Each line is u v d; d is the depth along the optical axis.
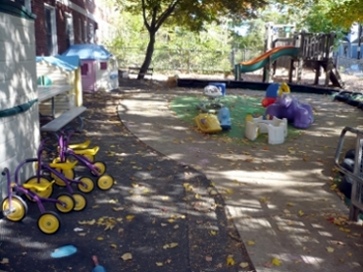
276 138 6.87
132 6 19.14
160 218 3.79
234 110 10.23
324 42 15.80
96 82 13.25
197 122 7.72
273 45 20.69
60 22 12.91
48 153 5.69
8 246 3.21
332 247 3.25
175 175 5.05
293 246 3.26
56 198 3.85
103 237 3.39
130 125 8.04
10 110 3.93
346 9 9.22
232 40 34.16
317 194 4.50
